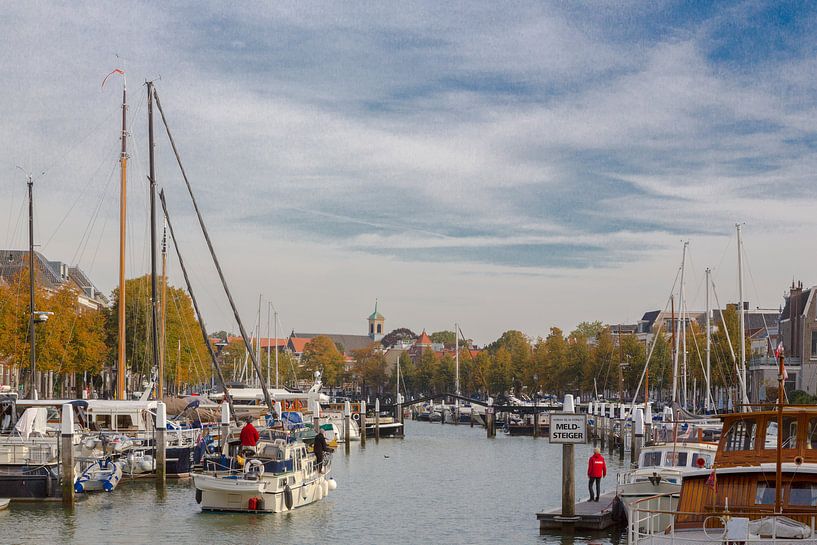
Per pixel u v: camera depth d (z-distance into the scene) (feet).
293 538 155.22
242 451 178.50
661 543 99.76
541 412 459.32
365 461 307.78
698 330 480.23
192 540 152.15
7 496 183.01
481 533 162.09
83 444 202.08
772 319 621.31
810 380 458.09
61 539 151.74
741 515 100.01
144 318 419.13
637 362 493.36
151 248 269.44
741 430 108.68
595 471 175.22
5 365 344.90
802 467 101.30
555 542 149.79
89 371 391.86
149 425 227.61
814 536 95.61
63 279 540.11
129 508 179.42
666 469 158.10
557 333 581.94
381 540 155.02
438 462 305.53
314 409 321.93
